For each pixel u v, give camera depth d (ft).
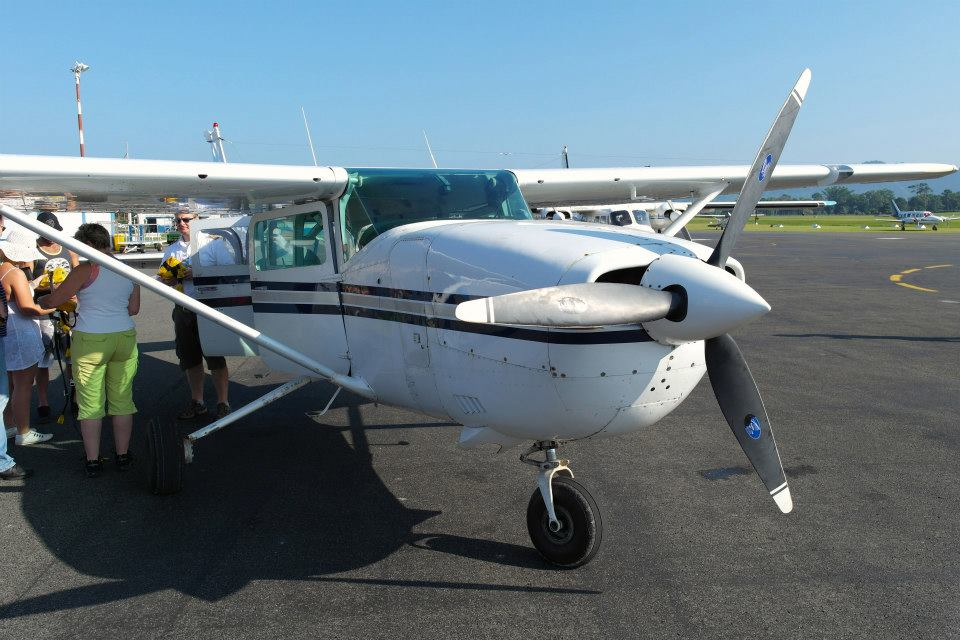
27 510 11.91
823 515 11.48
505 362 9.11
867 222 283.18
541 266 8.71
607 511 11.75
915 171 19.92
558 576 9.62
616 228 10.36
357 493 12.69
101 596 9.14
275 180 11.36
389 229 11.89
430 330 10.12
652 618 8.54
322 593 9.20
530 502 10.16
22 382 14.97
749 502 12.06
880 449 14.65
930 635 8.13
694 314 7.92
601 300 7.84
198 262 15.76
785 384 20.29
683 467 13.78
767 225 247.29
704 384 20.44
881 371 21.84
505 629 8.33
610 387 8.63
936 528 10.96
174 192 12.35
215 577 9.63
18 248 15.05
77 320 12.86
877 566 9.78
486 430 10.03
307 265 12.90
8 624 8.48
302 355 11.60
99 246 12.42
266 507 12.07
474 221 11.34
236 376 22.12
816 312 34.68
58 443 15.51
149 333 29.89
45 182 11.19
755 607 8.76
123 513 11.81
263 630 8.34
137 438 15.88
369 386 11.77
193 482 13.26
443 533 11.02
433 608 8.82
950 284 47.50
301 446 15.37
